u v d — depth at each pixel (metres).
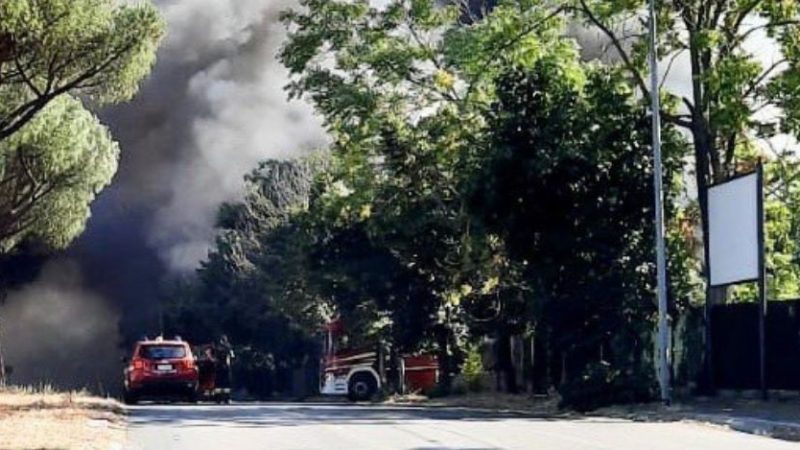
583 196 31.86
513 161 31.84
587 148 31.81
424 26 40.59
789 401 27.78
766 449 18.30
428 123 40.56
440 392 45.78
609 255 31.92
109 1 28.23
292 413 27.78
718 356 30.62
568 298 32.03
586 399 29.27
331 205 46.16
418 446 18.16
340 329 52.03
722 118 32.91
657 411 26.70
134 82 29.42
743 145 36.75
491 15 37.25
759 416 24.19
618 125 32.31
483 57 36.50
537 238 32.12
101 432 19.86
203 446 18.36
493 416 26.61
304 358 68.69
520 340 41.50
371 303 50.78
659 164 28.62
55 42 27.66
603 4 34.53
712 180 33.75
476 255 39.44
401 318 48.22
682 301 32.66
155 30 29.11
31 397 30.30
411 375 52.53
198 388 41.78
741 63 32.75
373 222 44.31
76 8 27.14
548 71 32.66
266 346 68.62
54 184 39.69
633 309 31.83
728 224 28.92
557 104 32.22
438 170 42.06
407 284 48.19
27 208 39.75
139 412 27.86
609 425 23.19
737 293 37.41
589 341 32.06
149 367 37.44
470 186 32.53
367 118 40.84
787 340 28.45
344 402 44.84
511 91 32.34
